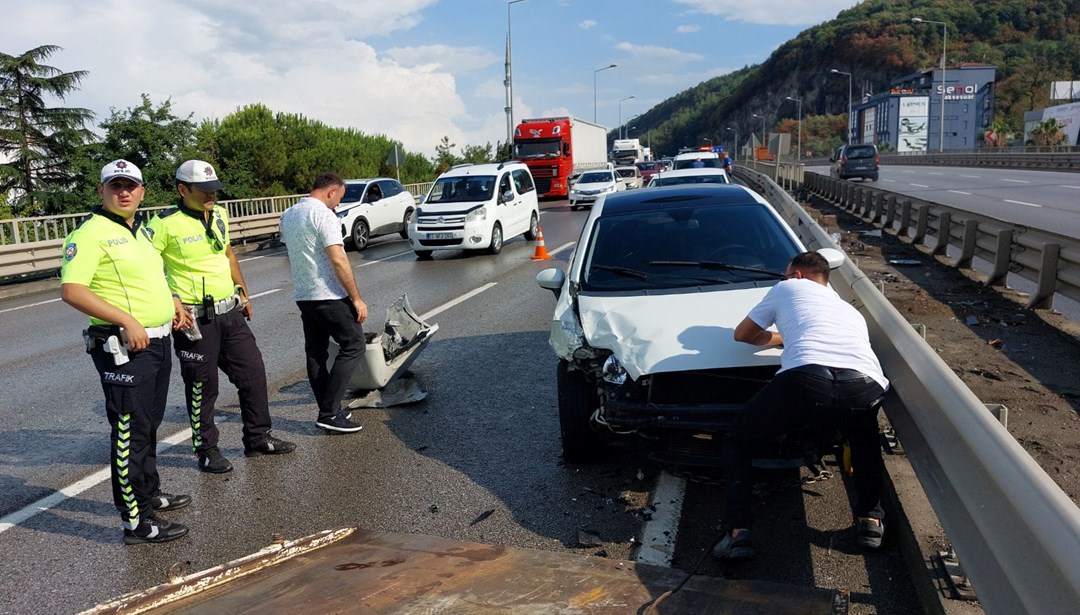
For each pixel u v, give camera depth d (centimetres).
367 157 4075
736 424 377
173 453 556
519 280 1295
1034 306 825
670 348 425
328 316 558
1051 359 649
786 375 362
